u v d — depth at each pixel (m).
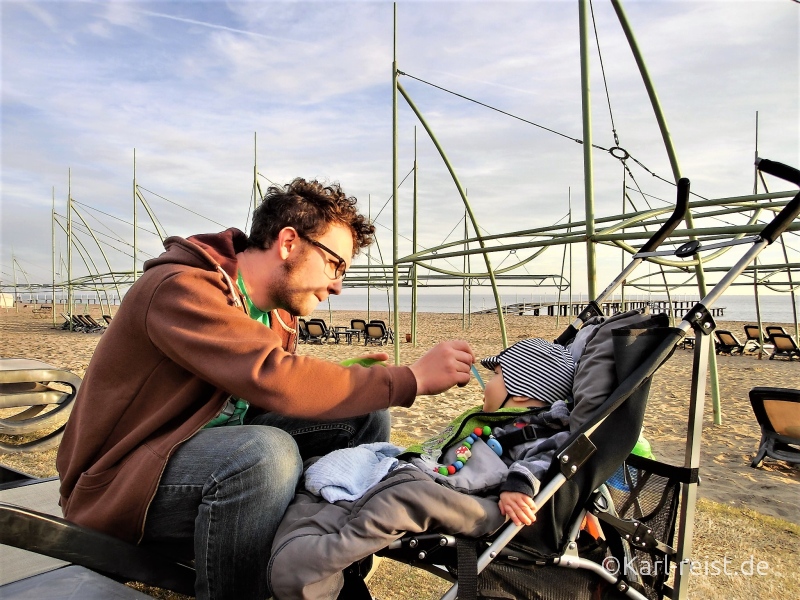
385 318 39.91
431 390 1.74
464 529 1.64
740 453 5.78
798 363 15.05
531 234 5.88
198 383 1.64
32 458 4.39
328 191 1.89
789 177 1.96
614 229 4.31
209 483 1.55
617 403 1.75
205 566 1.54
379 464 1.82
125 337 1.63
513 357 2.21
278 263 1.83
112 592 1.55
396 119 7.08
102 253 23.66
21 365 5.05
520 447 1.98
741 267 1.96
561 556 1.77
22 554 1.94
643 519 2.00
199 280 1.63
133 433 1.62
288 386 1.54
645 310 2.13
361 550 1.48
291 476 1.68
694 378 1.91
